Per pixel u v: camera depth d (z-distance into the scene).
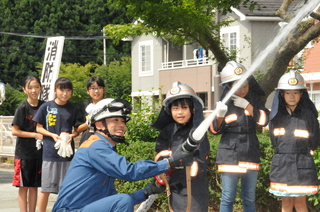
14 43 43.09
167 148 5.14
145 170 3.88
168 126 5.14
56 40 10.36
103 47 44.88
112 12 43.09
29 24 43.94
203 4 8.70
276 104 5.70
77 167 4.03
